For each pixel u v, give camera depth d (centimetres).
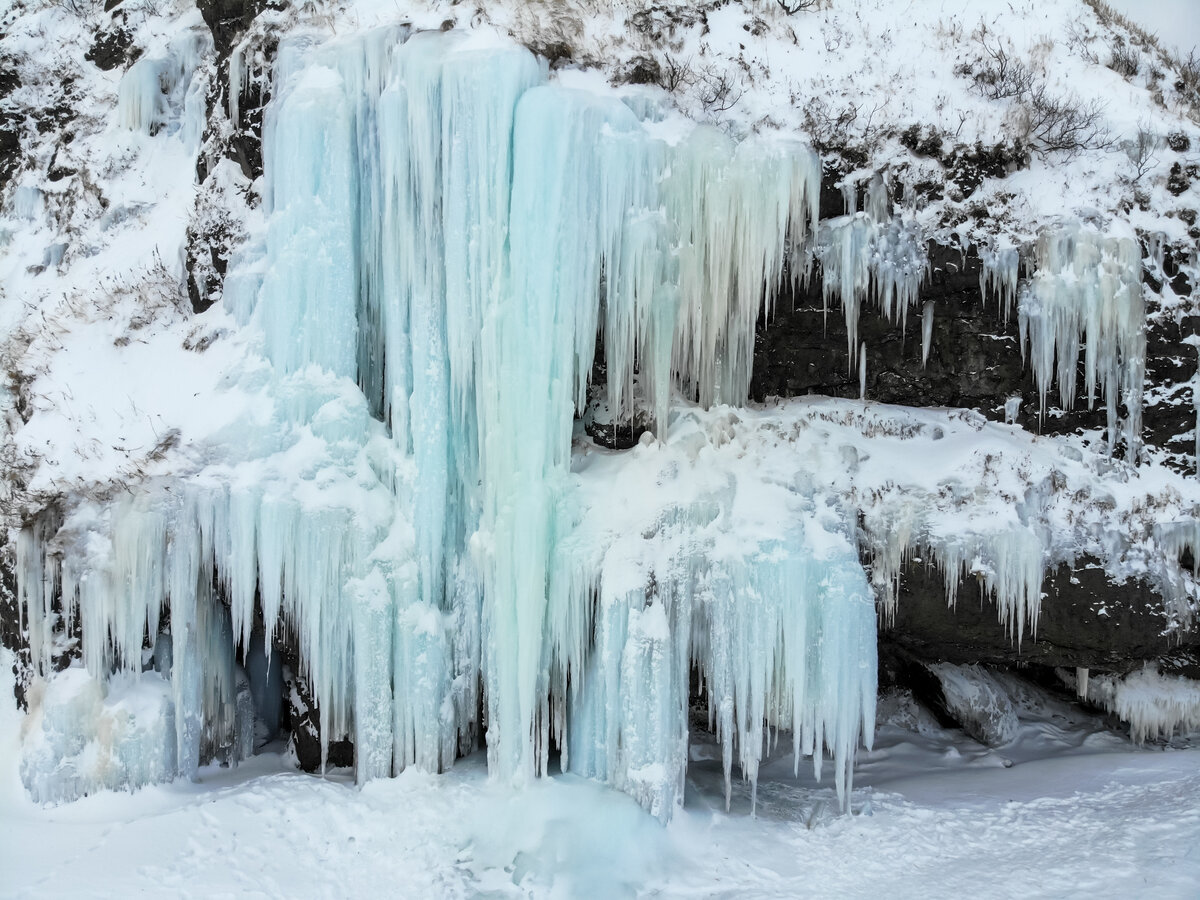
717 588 845
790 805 889
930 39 1038
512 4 975
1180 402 917
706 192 884
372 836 806
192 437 883
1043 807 860
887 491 884
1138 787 877
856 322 927
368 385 935
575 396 948
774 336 953
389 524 884
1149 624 876
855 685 845
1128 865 744
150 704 874
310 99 887
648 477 891
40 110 1413
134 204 1194
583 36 959
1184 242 925
